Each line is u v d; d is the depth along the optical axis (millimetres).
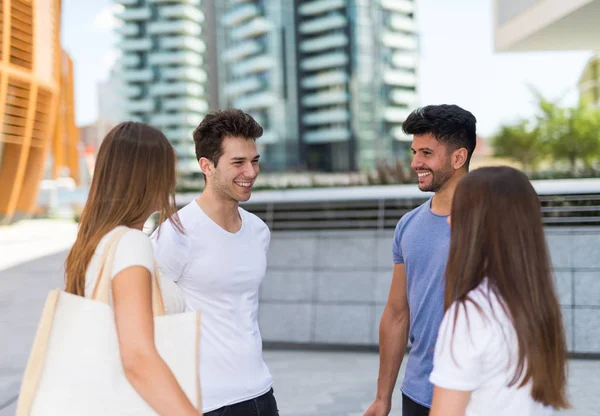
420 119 2070
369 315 5488
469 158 2115
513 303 1235
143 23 108250
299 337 5605
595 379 4383
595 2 9070
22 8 18391
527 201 1279
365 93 89375
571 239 5059
